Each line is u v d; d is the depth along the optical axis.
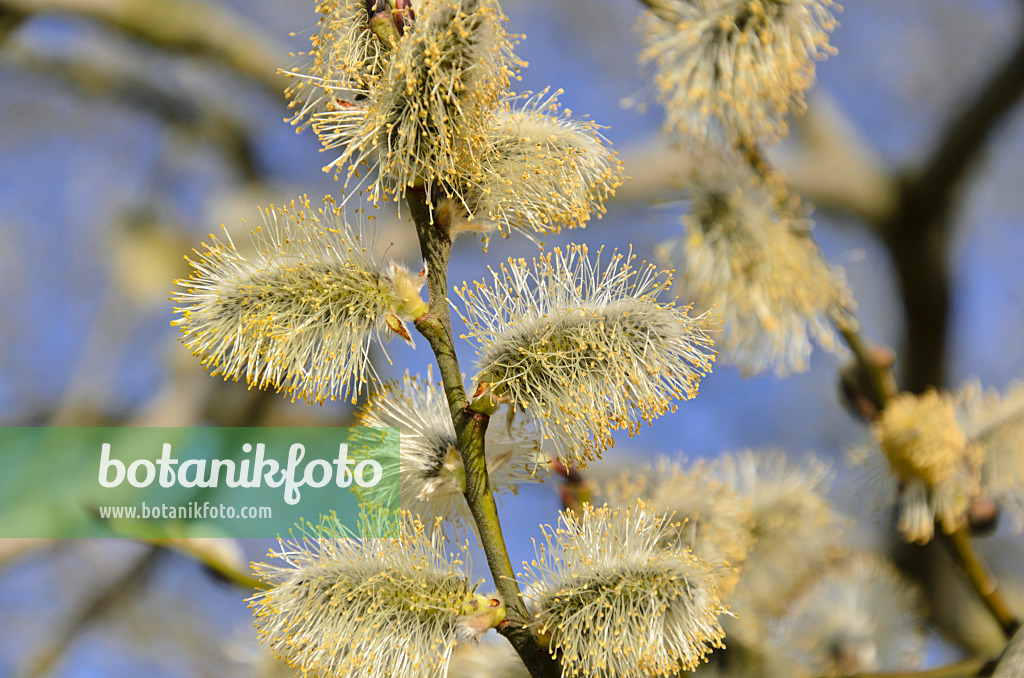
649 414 0.58
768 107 0.65
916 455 0.65
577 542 0.58
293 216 0.59
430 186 0.58
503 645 0.59
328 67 0.58
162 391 1.14
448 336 0.58
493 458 0.59
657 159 1.15
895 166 1.29
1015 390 0.67
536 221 0.58
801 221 0.67
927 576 0.93
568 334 0.58
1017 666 0.61
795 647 0.65
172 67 1.47
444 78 0.57
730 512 0.62
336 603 0.58
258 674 0.62
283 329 0.58
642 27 0.66
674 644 0.57
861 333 0.67
